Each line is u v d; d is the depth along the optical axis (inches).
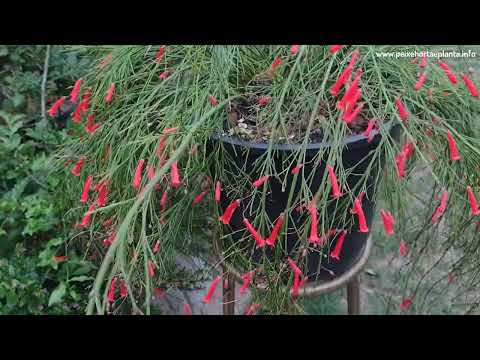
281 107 18.6
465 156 18.0
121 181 19.4
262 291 19.2
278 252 17.6
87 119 20.6
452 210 19.7
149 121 19.4
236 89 19.2
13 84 27.8
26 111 28.3
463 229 19.7
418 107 18.8
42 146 25.6
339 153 17.1
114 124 19.5
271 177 18.1
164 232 19.9
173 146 17.9
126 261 19.1
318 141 17.9
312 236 15.7
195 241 22.4
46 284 24.2
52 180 23.1
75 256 23.1
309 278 20.4
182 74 19.5
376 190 18.9
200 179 19.2
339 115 16.7
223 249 20.0
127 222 14.4
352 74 18.3
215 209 18.4
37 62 28.7
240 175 18.1
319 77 18.7
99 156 19.7
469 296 27.0
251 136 18.1
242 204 18.9
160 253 19.4
